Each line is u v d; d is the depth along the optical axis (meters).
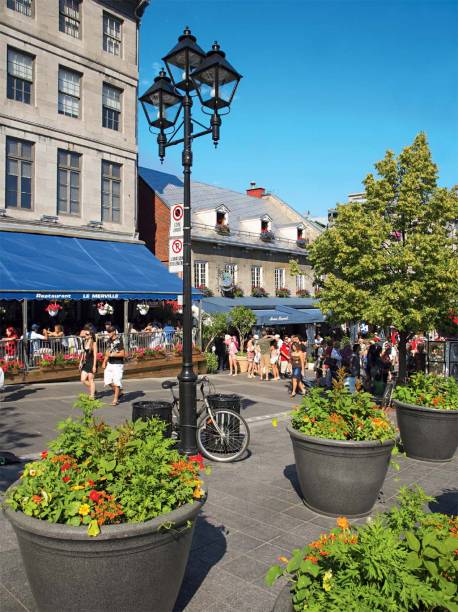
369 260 12.59
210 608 3.65
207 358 20.28
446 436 7.50
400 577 2.39
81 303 21.30
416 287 12.16
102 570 2.83
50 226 18.88
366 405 5.49
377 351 15.25
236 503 5.69
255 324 25.53
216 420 7.50
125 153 21.73
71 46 19.48
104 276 17.86
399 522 3.02
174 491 3.23
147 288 18.42
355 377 14.34
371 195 13.80
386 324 13.03
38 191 18.59
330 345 15.79
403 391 8.00
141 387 14.59
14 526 2.97
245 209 35.03
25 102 18.39
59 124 19.17
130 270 19.30
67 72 19.70
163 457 3.49
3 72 17.52
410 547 2.55
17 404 10.88
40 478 3.16
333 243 13.54
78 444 3.42
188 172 7.47
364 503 5.27
